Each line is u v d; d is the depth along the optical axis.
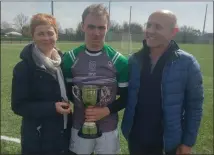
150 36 2.29
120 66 2.32
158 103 2.37
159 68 2.32
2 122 5.31
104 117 2.38
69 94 2.43
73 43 28.39
